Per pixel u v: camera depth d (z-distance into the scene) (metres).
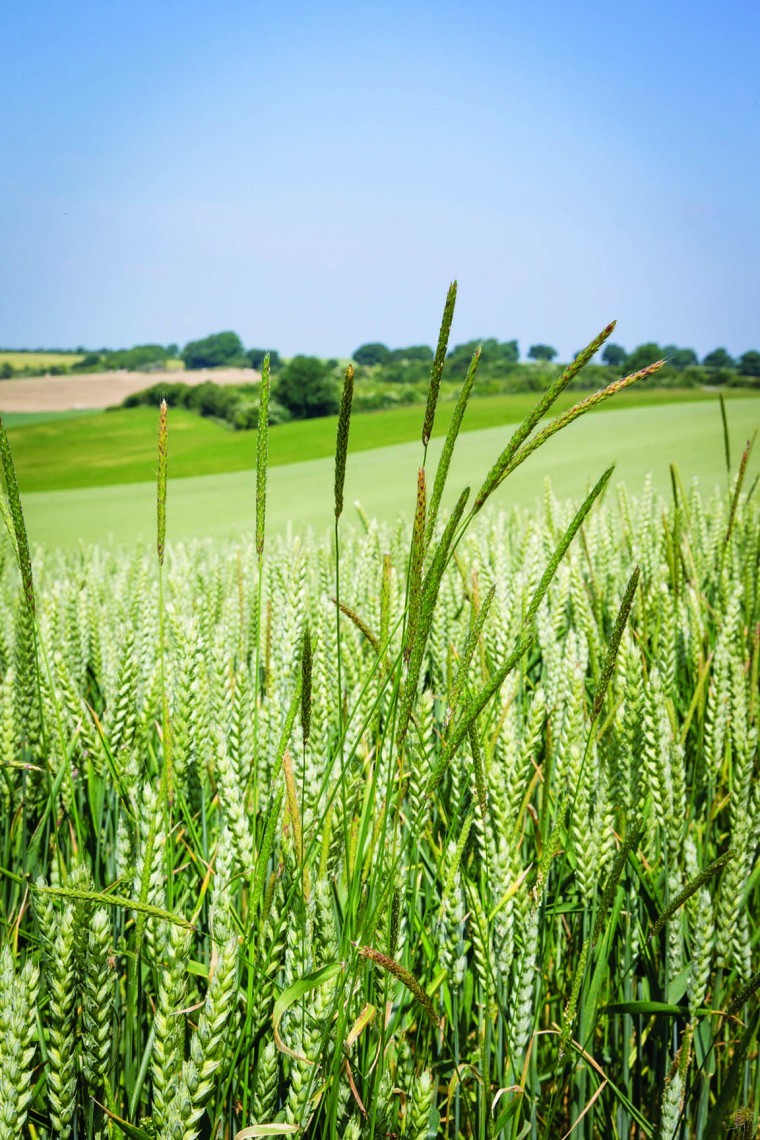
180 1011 1.13
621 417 41.19
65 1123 1.16
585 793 1.68
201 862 1.80
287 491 29.25
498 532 4.05
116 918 1.64
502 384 96.31
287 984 1.29
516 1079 1.50
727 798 2.10
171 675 2.11
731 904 1.59
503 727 1.69
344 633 2.47
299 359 93.81
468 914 1.53
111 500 34.12
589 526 3.82
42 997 1.42
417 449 43.84
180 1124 1.08
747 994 1.17
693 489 4.51
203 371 130.38
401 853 1.24
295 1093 1.16
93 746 1.95
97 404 110.19
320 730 1.76
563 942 2.06
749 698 2.32
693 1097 1.60
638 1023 1.72
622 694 1.83
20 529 1.13
